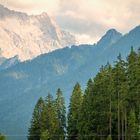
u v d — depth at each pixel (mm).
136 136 117438
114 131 121938
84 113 127125
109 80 120812
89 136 123750
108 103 121125
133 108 118688
